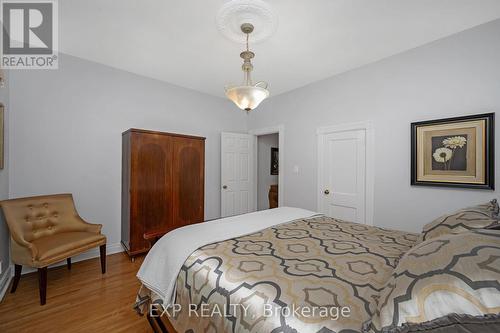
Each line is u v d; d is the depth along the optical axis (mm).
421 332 578
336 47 2438
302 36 2223
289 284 960
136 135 2758
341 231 1732
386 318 662
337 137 3186
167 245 1496
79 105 2760
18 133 2379
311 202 3492
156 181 2930
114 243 3041
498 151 1979
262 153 4996
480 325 523
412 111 2482
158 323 1540
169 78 3393
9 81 2312
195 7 1822
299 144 3656
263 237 1570
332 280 993
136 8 1844
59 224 2375
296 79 3330
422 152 2396
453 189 2227
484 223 1079
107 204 2986
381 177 2740
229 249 1342
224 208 4164
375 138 2783
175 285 1261
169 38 2291
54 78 2586
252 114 4547
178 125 3713
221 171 4152
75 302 1916
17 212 2088
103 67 2934
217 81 3506
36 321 1682
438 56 2301
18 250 1993
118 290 2102
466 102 2141
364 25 2053
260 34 2066
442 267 683
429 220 2377
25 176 2420
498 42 1979
